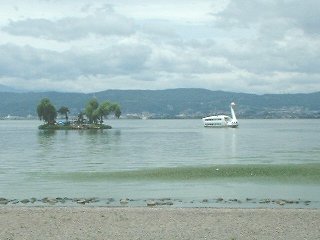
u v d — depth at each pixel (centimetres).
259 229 2700
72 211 3222
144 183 4881
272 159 7488
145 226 2784
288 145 11138
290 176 5262
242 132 19862
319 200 3825
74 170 6147
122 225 2811
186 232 2644
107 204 3684
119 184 4828
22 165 6888
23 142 13212
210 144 11794
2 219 2983
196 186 4653
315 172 5550
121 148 10494
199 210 3250
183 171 5788
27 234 2609
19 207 3422
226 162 7050
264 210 3241
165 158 7900
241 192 4272
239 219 2958
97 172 5869
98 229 2717
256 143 12088
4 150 10088
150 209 3288
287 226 2766
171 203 3666
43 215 3094
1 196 4144
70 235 2588
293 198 3941
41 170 6184
